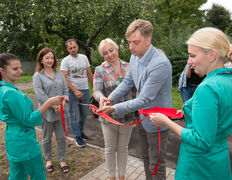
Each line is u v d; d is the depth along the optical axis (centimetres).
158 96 179
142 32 164
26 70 2356
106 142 232
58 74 283
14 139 171
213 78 108
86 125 486
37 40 2022
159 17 1267
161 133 182
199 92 107
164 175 194
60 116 272
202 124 103
